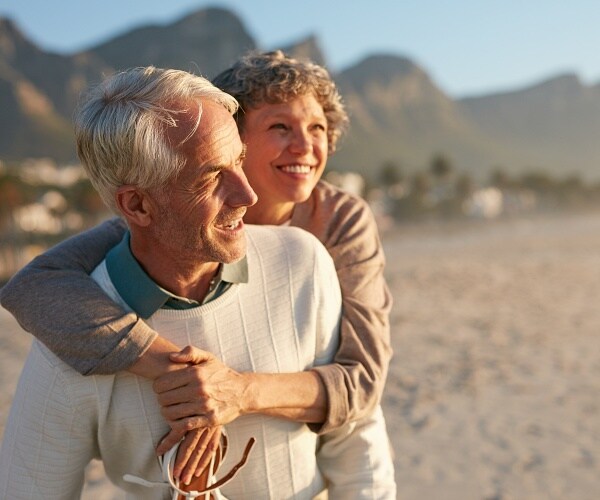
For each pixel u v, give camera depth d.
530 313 14.23
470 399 7.29
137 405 1.37
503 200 123.12
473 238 67.25
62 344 1.31
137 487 1.47
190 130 1.25
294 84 1.72
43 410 1.36
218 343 1.43
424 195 101.19
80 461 1.43
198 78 1.32
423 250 50.59
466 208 104.94
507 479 5.04
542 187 126.56
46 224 69.50
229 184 1.31
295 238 1.57
